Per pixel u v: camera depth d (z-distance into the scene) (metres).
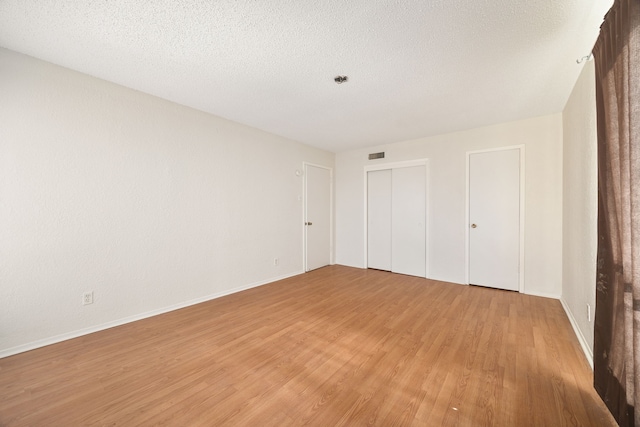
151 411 1.42
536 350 2.00
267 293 3.47
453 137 3.89
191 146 3.03
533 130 3.29
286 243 4.30
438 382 1.64
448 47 1.87
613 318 1.32
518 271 3.43
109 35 1.76
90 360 1.90
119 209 2.48
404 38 1.77
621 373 1.25
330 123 3.52
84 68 2.18
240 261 3.59
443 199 4.00
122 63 2.11
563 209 3.04
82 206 2.27
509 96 2.67
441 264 4.04
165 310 2.81
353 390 1.58
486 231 3.65
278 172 4.14
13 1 1.44
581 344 2.07
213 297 3.26
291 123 3.54
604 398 1.39
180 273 2.95
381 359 1.91
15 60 1.95
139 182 2.62
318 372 1.76
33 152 2.03
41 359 1.90
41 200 2.06
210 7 1.50
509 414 1.38
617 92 1.19
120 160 2.48
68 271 2.20
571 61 2.03
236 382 1.66
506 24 1.62
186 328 2.43
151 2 1.46
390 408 1.43
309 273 4.58
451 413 1.39
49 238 2.10
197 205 3.10
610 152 1.30
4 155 1.91
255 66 2.14
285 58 2.02
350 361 1.88
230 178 3.45
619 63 1.17
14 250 1.96
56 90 2.12
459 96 2.68
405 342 2.15
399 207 4.52
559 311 2.78
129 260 2.55
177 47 1.89
